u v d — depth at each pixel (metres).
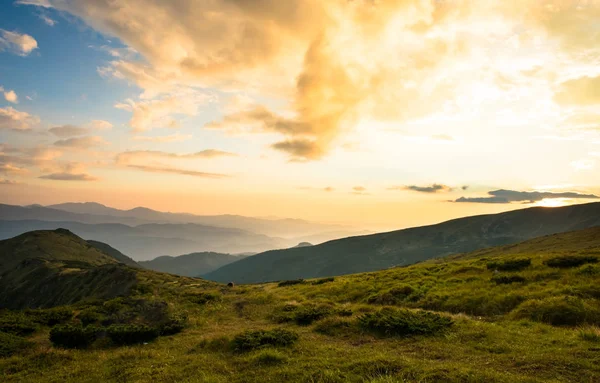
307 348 13.63
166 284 65.31
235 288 46.69
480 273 27.17
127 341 17.84
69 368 13.81
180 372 11.93
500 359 10.57
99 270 108.44
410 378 9.20
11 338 18.27
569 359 9.86
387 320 15.82
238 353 13.85
